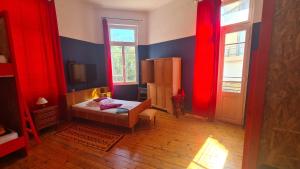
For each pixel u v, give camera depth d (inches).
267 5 25.6
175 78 166.6
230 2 131.8
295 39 24.1
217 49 136.7
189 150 100.0
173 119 154.9
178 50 175.6
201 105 155.2
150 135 121.3
